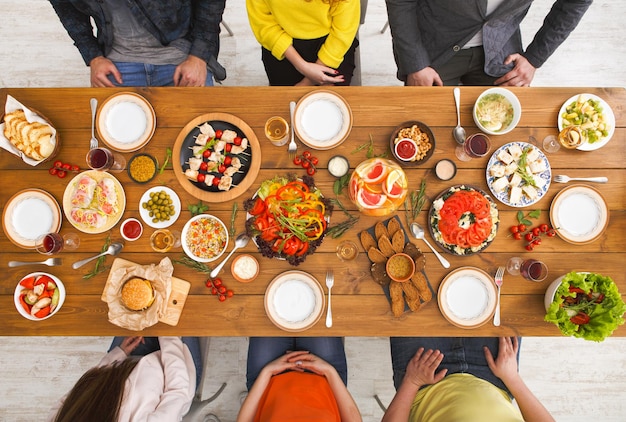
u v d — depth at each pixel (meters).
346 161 1.47
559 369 2.29
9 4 2.56
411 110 1.50
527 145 1.46
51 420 1.44
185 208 1.48
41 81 2.53
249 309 1.44
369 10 2.59
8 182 1.51
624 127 1.50
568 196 1.46
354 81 2.03
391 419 1.53
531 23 2.54
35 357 2.30
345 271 1.45
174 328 1.44
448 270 1.44
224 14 2.57
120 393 1.31
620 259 1.45
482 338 1.70
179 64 1.96
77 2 1.78
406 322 1.43
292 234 1.36
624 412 2.26
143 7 1.74
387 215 1.46
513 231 1.44
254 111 1.51
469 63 1.96
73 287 1.46
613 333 1.44
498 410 1.34
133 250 1.47
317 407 1.39
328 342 1.75
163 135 1.51
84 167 1.52
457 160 1.49
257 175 1.48
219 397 2.27
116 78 1.89
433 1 1.74
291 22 1.80
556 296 1.33
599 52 2.53
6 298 1.47
